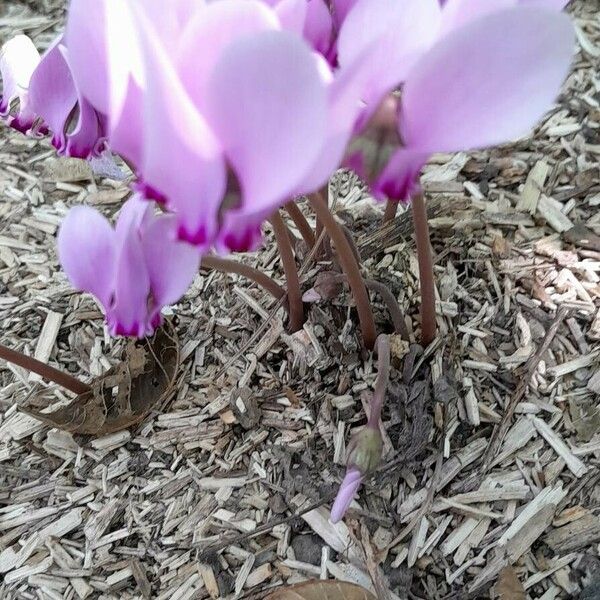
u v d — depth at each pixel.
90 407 0.16
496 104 0.07
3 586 0.14
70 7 0.07
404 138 0.07
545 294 0.17
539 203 0.19
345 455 0.14
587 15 0.24
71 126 0.11
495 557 0.13
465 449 0.14
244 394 0.15
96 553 0.14
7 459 0.16
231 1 0.06
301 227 0.16
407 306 0.16
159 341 0.16
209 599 0.13
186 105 0.06
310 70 0.06
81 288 0.10
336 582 0.12
